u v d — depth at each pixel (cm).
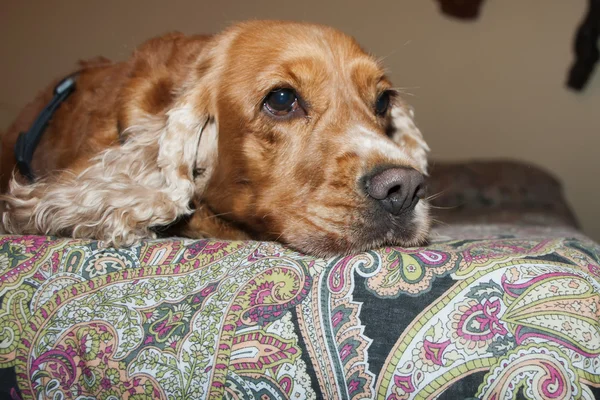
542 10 124
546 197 102
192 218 47
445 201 100
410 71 127
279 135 43
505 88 126
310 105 43
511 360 28
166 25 120
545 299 29
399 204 39
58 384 31
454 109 128
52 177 46
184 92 47
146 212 42
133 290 32
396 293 30
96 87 51
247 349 29
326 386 29
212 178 47
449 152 129
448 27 125
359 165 40
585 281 30
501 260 31
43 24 117
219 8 120
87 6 118
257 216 44
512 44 125
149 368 30
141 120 47
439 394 28
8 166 56
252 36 46
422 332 29
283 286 31
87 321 31
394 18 125
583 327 28
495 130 128
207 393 29
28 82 118
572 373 28
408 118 56
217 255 33
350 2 124
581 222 127
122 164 44
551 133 126
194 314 30
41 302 32
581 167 126
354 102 44
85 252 33
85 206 42
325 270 31
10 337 31
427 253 32
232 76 45
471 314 29
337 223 40
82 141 49
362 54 46
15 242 34
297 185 42
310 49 44
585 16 121
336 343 29
